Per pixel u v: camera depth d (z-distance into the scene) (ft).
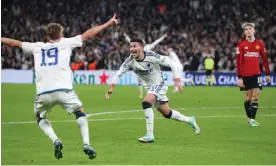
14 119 73.77
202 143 51.49
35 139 53.83
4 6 192.75
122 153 45.68
